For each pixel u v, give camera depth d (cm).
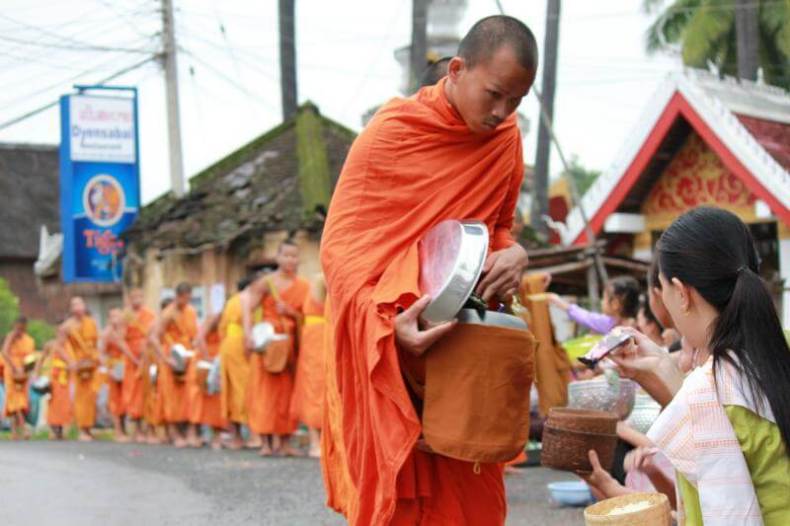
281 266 1296
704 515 346
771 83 1764
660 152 1577
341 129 2284
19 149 5075
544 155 2250
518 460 1070
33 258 4875
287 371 1322
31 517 908
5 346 2003
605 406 604
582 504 875
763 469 345
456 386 445
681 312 367
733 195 1517
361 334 456
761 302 351
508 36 447
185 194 2302
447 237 448
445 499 471
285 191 2066
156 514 911
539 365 1002
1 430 2358
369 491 468
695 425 349
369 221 470
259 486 1066
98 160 2614
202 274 2161
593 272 1337
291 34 2444
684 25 2192
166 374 1568
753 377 344
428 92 477
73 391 1903
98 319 3450
